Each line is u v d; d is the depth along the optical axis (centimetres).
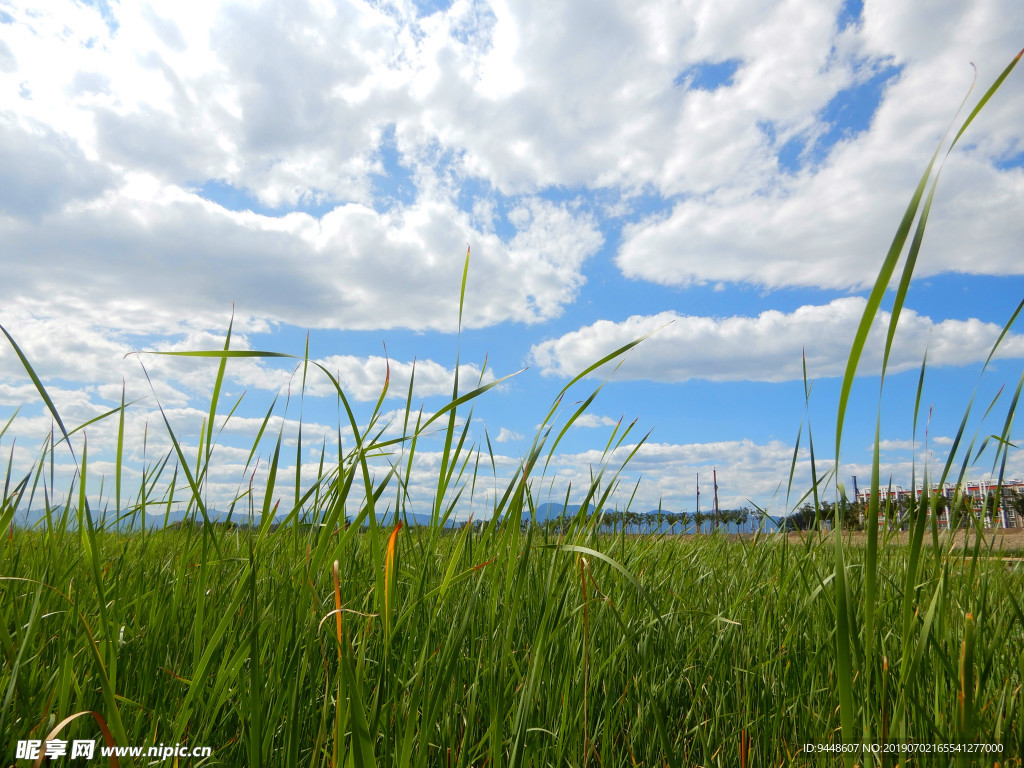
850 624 141
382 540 214
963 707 125
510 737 168
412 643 177
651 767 187
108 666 158
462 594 208
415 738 166
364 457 159
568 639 200
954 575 191
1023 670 153
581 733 191
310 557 192
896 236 101
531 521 173
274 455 177
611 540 284
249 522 214
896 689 170
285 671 166
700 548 370
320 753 170
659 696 209
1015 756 147
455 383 184
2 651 164
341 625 131
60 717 145
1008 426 138
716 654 234
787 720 210
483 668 193
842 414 116
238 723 184
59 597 201
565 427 179
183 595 211
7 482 192
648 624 219
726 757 194
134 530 249
